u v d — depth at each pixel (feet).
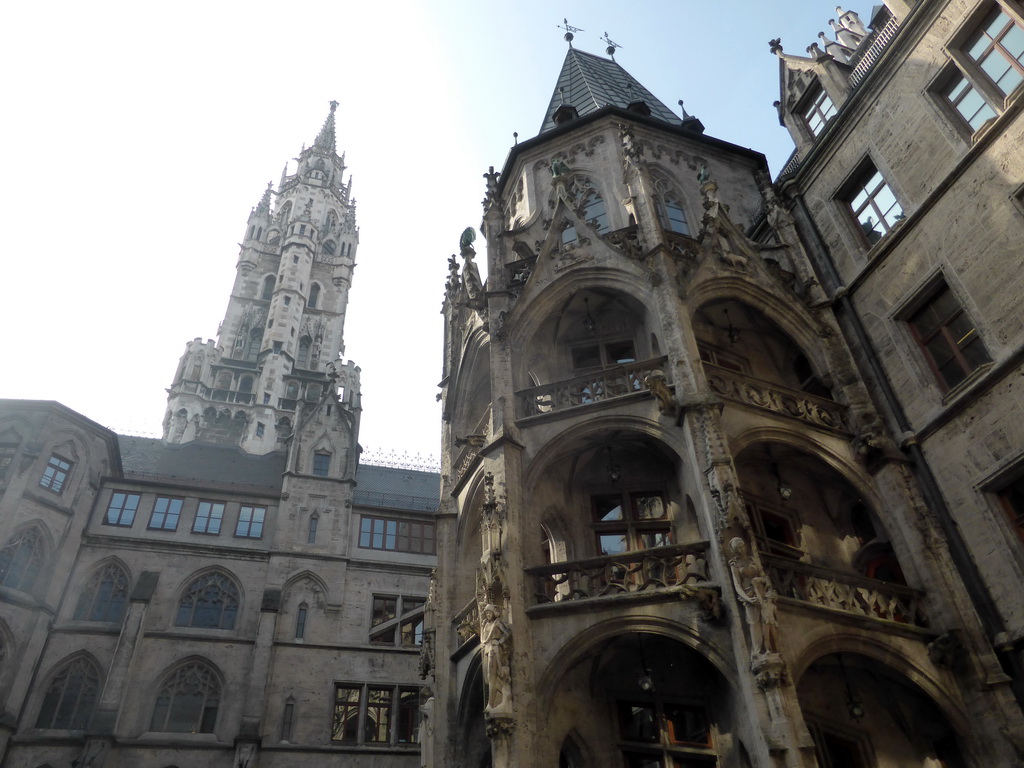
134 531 124.36
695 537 60.08
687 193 87.81
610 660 59.21
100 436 127.85
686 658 57.72
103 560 120.16
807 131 85.61
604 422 61.46
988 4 62.54
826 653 49.78
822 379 68.69
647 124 90.79
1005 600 52.44
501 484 59.21
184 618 119.24
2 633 104.88
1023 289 55.31
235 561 125.80
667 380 61.72
